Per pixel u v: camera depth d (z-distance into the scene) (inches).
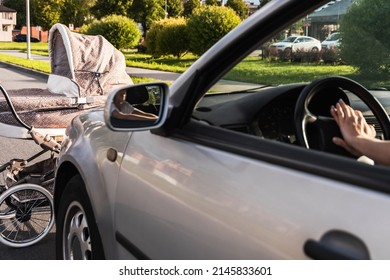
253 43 79.7
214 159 75.4
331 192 58.1
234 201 68.4
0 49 1694.1
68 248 125.6
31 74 821.9
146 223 86.9
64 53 185.9
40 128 161.5
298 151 65.6
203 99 92.1
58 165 127.1
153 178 86.1
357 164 58.9
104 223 102.4
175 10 2807.6
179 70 824.3
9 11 3326.8
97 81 178.2
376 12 136.9
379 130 107.0
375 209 53.7
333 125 93.3
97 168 107.5
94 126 120.2
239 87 96.7
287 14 74.7
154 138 91.0
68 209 123.0
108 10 2209.6
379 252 51.8
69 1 2578.7
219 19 944.9
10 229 170.2
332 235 55.8
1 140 319.0
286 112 100.1
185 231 76.2
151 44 1150.3
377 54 133.1
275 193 63.6
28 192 163.5
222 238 68.9
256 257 63.1
